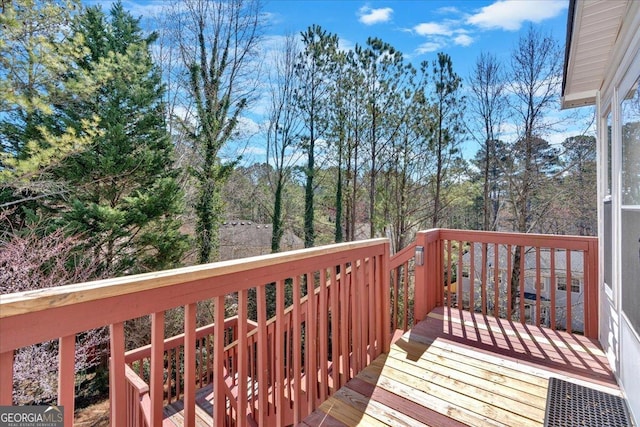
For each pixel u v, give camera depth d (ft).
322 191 47.62
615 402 6.21
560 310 36.70
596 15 6.82
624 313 6.46
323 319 6.58
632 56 6.35
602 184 9.25
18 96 16.67
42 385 16.56
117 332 3.37
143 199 26.84
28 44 17.74
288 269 5.58
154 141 29.22
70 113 24.40
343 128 43.78
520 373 7.34
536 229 38.99
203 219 34.27
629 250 6.16
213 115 34.68
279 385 5.56
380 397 6.52
